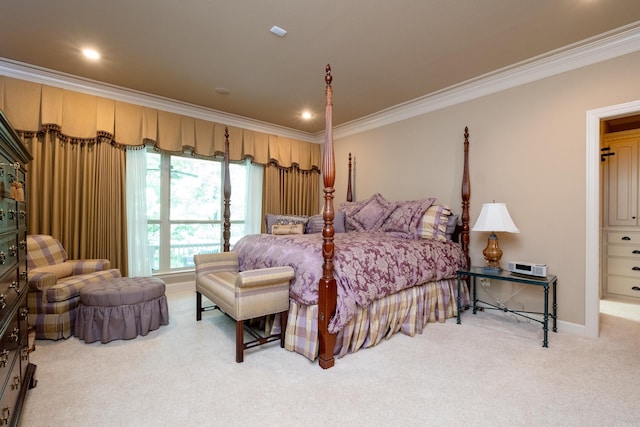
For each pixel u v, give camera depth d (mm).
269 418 1521
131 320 2453
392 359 2146
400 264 2539
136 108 3703
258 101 3865
